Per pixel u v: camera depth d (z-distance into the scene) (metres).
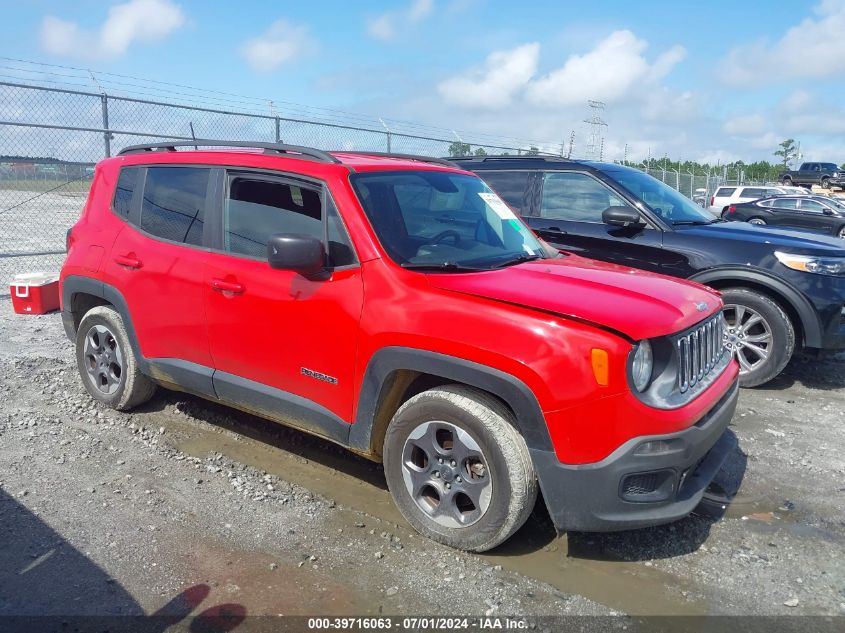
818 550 3.35
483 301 3.04
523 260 3.80
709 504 3.79
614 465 2.81
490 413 3.02
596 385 2.79
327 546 3.22
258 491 3.75
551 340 2.84
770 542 3.41
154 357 4.38
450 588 2.93
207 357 4.06
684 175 31.59
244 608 2.75
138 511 3.49
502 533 3.05
